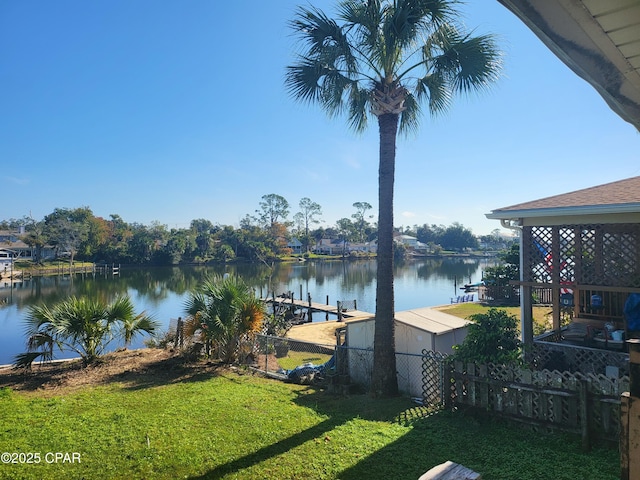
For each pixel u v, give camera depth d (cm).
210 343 1002
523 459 449
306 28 721
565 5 126
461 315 1661
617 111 176
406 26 650
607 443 477
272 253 8175
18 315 2592
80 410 621
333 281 4803
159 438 513
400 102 741
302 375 845
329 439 510
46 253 6869
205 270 6394
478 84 725
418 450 477
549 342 761
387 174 754
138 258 7006
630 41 138
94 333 941
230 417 590
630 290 682
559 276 746
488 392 579
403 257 9438
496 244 11994
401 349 827
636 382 166
